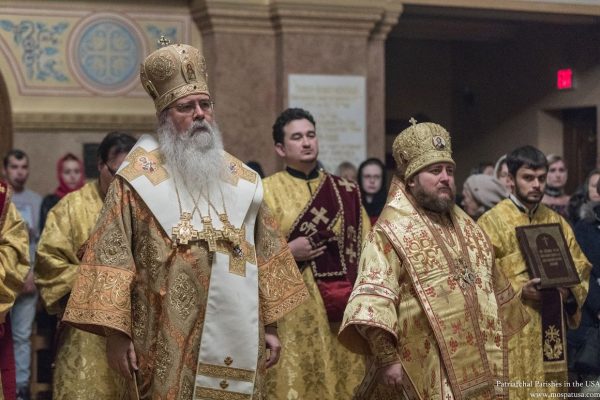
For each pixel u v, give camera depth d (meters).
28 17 9.58
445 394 4.11
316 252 5.30
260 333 3.95
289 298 4.09
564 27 12.34
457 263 4.24
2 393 4.86
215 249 3.81
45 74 9.64
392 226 4.26
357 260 5.41
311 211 5.41
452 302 4.17
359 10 10.22
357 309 4.09
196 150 3.89
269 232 4.11
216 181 3.93
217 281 3.80
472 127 14.23
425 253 4.21
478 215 6.83
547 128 12.89
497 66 13.65
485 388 4.16
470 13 11.25
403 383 4.17
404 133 4.37
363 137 10.44
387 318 4.07
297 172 5.55
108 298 3.71
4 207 4.87
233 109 9.99
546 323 5.38
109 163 5.25
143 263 3.84
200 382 3.78
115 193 3.85
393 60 14.38
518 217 5.57
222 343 3.80
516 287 5.41
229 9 9.84
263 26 10.07
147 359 3.81
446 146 4.32
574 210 7.95
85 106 9.77
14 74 9.55
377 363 4.17
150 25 9.95
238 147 10.03
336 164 10.34
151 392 3.80
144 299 3.84
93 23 9.77
